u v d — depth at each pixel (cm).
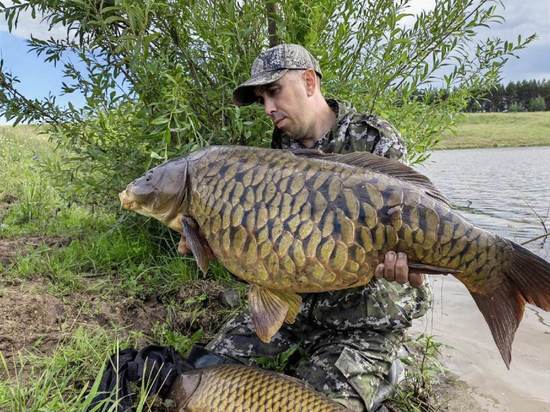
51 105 378
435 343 300
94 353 248
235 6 330
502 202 750
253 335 258
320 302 245
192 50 342
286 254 187
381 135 246
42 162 542
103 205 415
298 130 249
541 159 1573
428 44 355
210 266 363
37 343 258
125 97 352
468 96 384
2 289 306
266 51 247
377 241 185
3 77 366
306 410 197
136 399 213
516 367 296
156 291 341
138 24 312
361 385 225
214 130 344
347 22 331
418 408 248
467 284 192
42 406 198
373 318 240
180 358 231
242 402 204
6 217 473
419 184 194
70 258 362
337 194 185
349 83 339
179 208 208
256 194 191
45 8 342
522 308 188
